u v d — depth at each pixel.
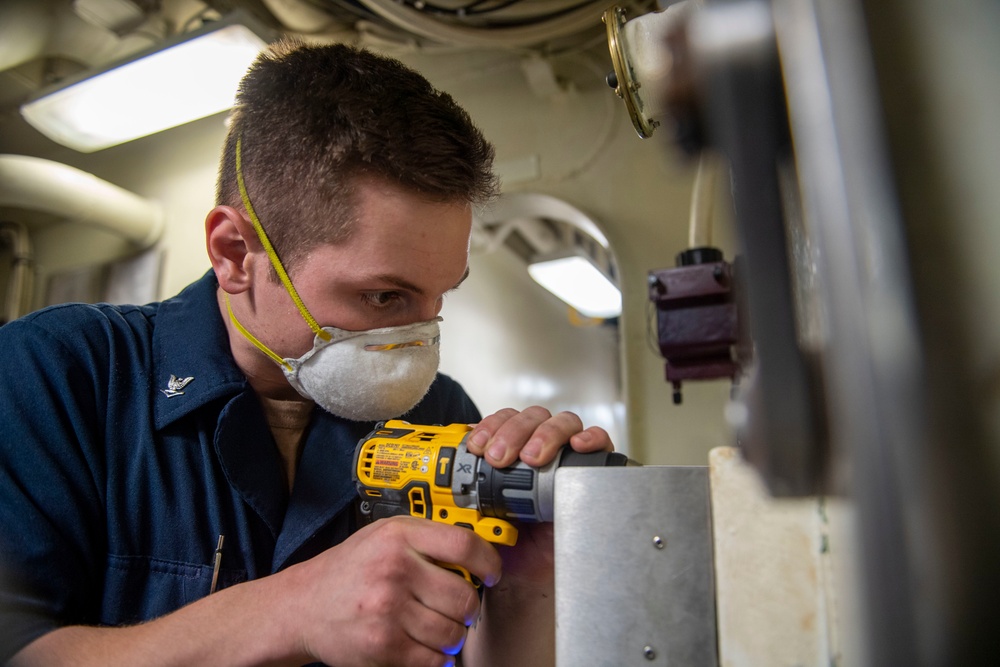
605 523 0.52
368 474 0.80
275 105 0.83
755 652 0.44
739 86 0.26
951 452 0.23
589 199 2.07
